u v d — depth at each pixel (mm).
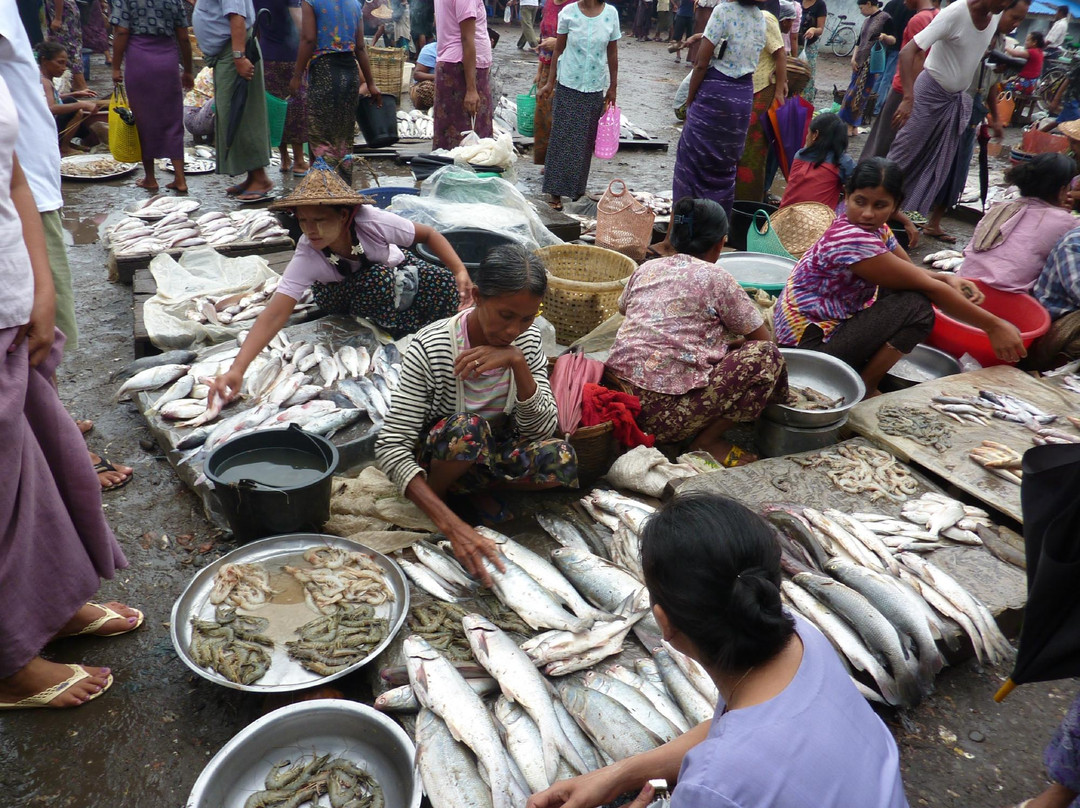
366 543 2764
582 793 1627
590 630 2383
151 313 4258
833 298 3877
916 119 6062
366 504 2951
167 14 6207
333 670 2244
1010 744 2369
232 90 6250
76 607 2285
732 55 5676
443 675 2145
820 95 13188
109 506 3176
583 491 3271
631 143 9297
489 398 2680
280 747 2066
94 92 9289
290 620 2398
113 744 2217
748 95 5824
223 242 5410
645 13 18109
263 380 3611
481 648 2242
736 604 1170
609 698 2127
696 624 1224
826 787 1144
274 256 5410
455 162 6543
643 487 3164
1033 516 1585
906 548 2850
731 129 5871
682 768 1234
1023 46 14289
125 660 2490
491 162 6570
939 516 2967
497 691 2246
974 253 4570
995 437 3473
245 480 2596
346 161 6641
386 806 1962
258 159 6621
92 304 4898
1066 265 4145
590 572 2645
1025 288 4391
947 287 3662
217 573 2521
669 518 1271
